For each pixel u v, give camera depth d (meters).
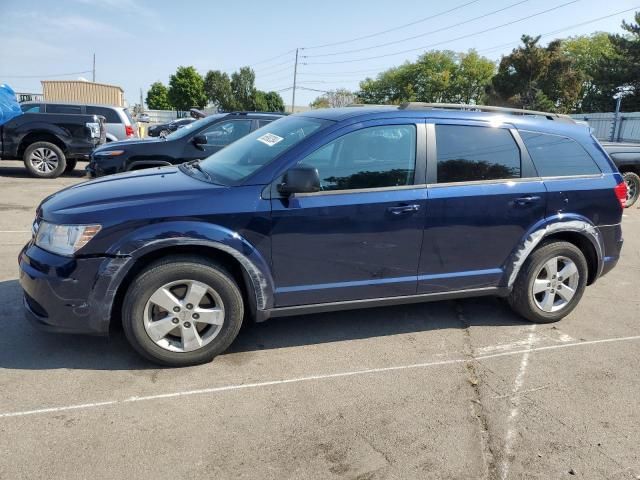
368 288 3.85
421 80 77.75
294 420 2.99
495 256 4.19
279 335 4.10
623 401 3.34
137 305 3.30
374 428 2.95
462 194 3.95
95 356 3.58
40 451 2.62
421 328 4.36
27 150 11.56
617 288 5.67
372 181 3.75
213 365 3.58
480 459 2.73
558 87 46.41
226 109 78.12
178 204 3.34
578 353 4.01
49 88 32.41
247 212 3.42
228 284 3.46
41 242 3.35
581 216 4.39
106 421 2.88
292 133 3.95
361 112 3.89
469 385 3.47
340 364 3.68
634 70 43.28
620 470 2.69
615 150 11.03
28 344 3.69
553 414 3.16
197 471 2.54
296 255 3.60
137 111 63.09
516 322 4.57
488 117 4.18
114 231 3.21
